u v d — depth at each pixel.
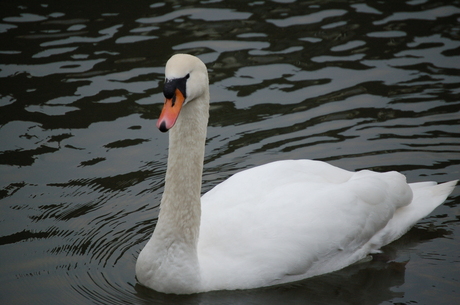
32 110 14.98
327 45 17.56
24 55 17.03
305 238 10.15
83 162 13.38
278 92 15.77
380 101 15.27
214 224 10.26
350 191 10.76
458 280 10.26
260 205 10.38
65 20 18.73
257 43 17.70
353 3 19.75
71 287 9.95
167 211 9.53
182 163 9.32
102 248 10.94
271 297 9.83
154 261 9.69
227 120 14.80
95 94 15.60
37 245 10.96
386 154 13.55
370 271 10.60
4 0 19.83
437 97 15.27
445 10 19.06
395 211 11.52
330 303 9.72
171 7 19.58
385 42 17.58
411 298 9.84
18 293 9.80
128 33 18.08
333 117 14.78
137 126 14.61
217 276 9.80
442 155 13.48
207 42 17.70
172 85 8.44
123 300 9.66
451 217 11.96
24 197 12.24
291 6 19.64
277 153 13.62
